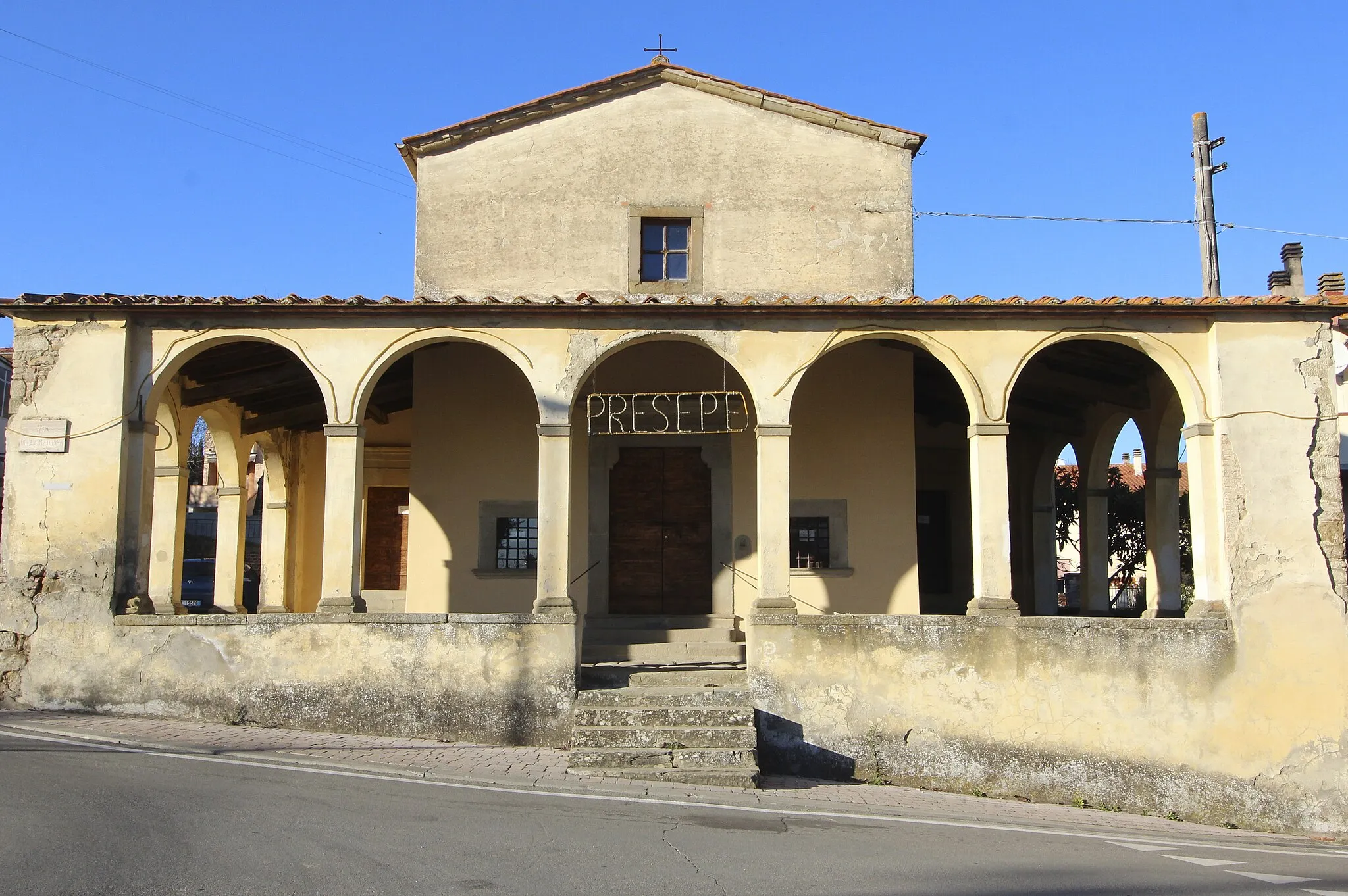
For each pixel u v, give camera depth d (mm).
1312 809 11484
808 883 7051
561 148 15766
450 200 15664
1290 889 7734
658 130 15836
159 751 10367
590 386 15133
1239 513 12023
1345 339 22047
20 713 11789
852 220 15680
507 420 15227
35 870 6508
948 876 7441
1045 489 18750
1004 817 10195
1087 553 17375
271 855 7031
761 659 11812
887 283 15516
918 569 18156
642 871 7117
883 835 8844
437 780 9820
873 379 15203
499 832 7965
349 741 11297
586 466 15055
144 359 12453
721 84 15789
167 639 11961
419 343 12500
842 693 11719
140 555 12289
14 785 8703
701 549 15062
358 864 6910
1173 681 11688
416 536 15016
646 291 15430
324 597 12109
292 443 18828
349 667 11852
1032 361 15172
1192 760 11570
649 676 12289
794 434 15102
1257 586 11898
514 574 14875
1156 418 15000
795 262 15547
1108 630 11750
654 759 10594
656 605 14938
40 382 12281
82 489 12133
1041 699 11656
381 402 17891
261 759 10211
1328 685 11734
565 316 12500
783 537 12195
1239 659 11734
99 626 11969
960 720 11641
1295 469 12125
